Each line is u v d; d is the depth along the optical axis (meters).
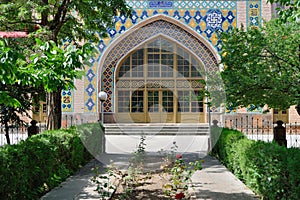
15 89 9.05
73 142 8.09
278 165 5.19
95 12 10.08
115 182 6.70
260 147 6.05
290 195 4.96
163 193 5.91
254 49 6.61
